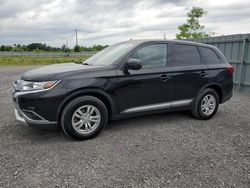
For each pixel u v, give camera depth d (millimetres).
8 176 3127
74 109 4109
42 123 4000
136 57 4684
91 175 3180
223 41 10281
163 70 4871
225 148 4055
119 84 4449
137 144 4156
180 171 3303
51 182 3014
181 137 4500
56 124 4082
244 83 9422
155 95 4840
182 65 5156
